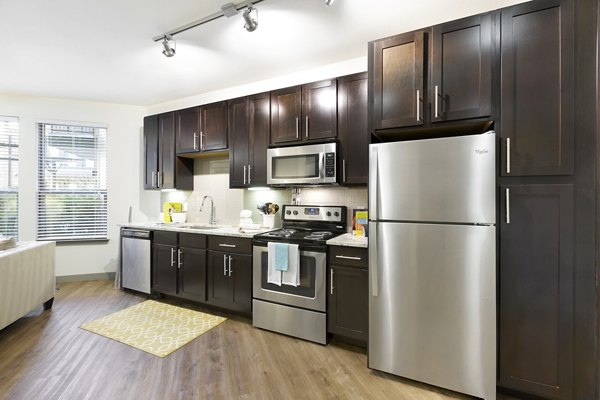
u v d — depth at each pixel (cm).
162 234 331
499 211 168
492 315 165
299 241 245
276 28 230
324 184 267
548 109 157
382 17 217
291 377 194
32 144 385
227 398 173
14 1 193
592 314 151
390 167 188
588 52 150
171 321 277
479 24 173
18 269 254
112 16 212
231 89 359
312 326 239
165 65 296
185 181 379
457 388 174
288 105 284
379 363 194
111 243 416
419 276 181
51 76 322
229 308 284
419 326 182
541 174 159
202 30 231
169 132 368
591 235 150
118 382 186
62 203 398
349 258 224
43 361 208
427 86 187
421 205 180
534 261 161
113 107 418
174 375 194
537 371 162
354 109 256
